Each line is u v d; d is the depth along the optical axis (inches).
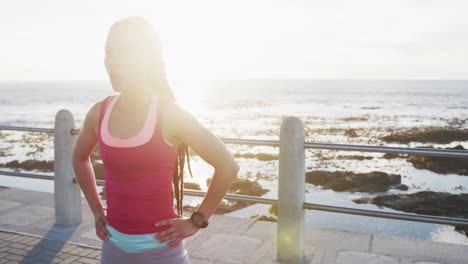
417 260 143.3
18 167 856.3
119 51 57.3
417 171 790.5
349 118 2450.8
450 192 624.4
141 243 58.7
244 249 153.2
